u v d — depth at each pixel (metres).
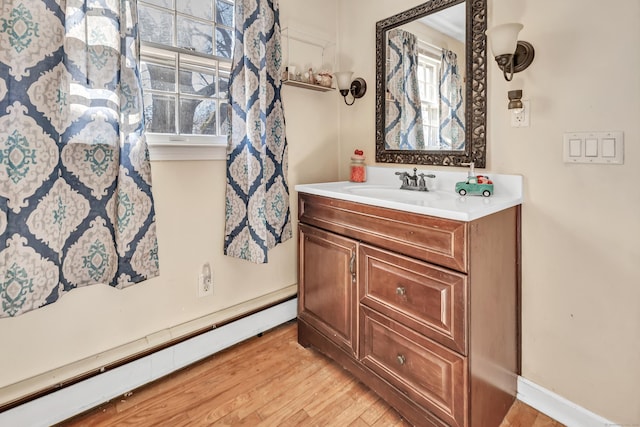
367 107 1.99
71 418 1.31
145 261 1.37
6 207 1.04
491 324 1.19
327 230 1.60
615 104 1.11
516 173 1.37
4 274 1.06
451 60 1.55
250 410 1.37
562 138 1.24
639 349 1.12
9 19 1.02
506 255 1.28
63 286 1.22
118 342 1.44
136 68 1.30
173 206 1.55
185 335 1.59
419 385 1.22
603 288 1.18
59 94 1.13
